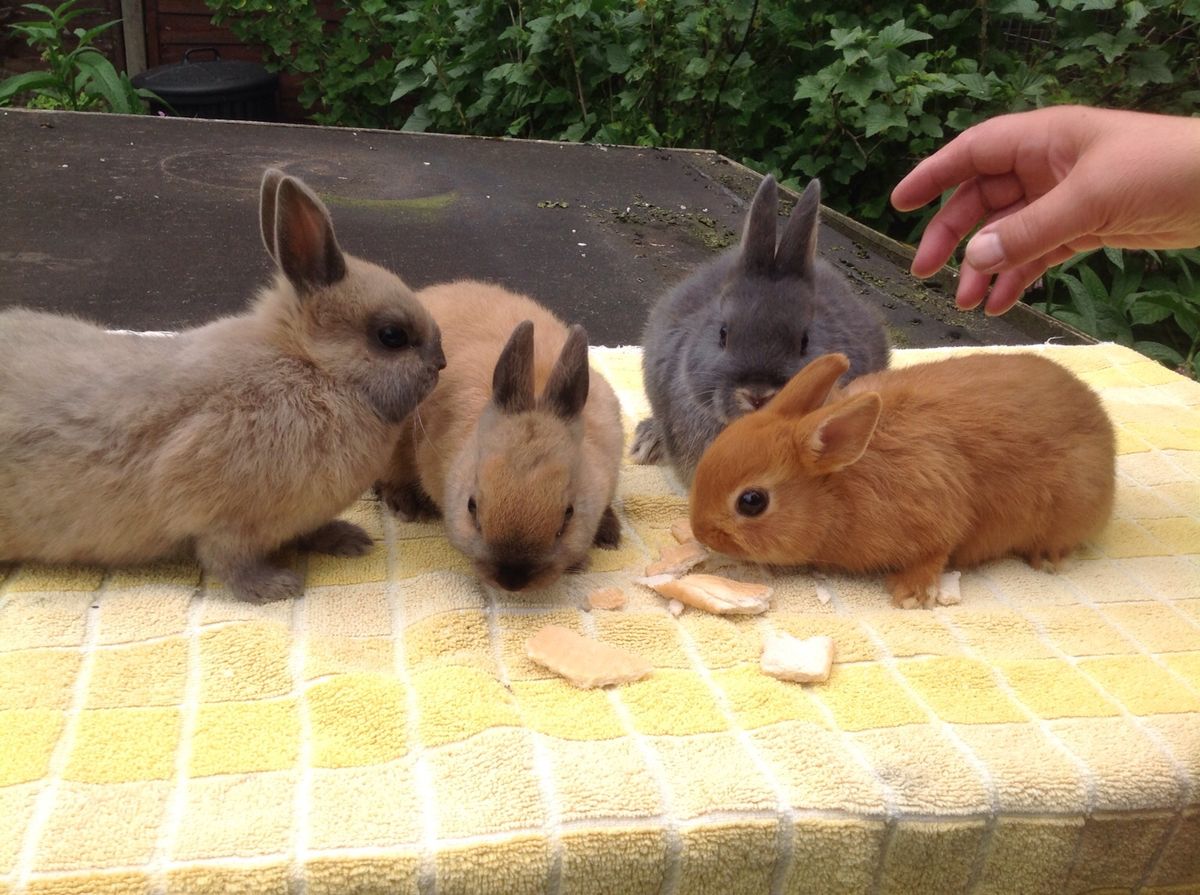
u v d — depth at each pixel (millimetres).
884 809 347
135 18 1724
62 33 1653
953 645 435
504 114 1480
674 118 1366
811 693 401
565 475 431
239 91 1579
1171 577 489
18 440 410
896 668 418
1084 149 483
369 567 472
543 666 409
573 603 455
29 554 441
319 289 440
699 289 599
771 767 359
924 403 468
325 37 1698
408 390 453
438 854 323
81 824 323
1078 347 748
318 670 395
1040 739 378
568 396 448
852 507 459
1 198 892
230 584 442
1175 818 365
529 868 327
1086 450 478
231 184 987
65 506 421
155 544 442
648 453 605
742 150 1383
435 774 349
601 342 745
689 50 1346
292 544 482
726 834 337
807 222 542
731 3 1280
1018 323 824
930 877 357
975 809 352
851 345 566
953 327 802
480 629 429
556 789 344
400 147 1183
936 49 1317
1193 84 1202
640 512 545
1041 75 1199
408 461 513
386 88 1621
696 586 457
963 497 460
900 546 464
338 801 338
